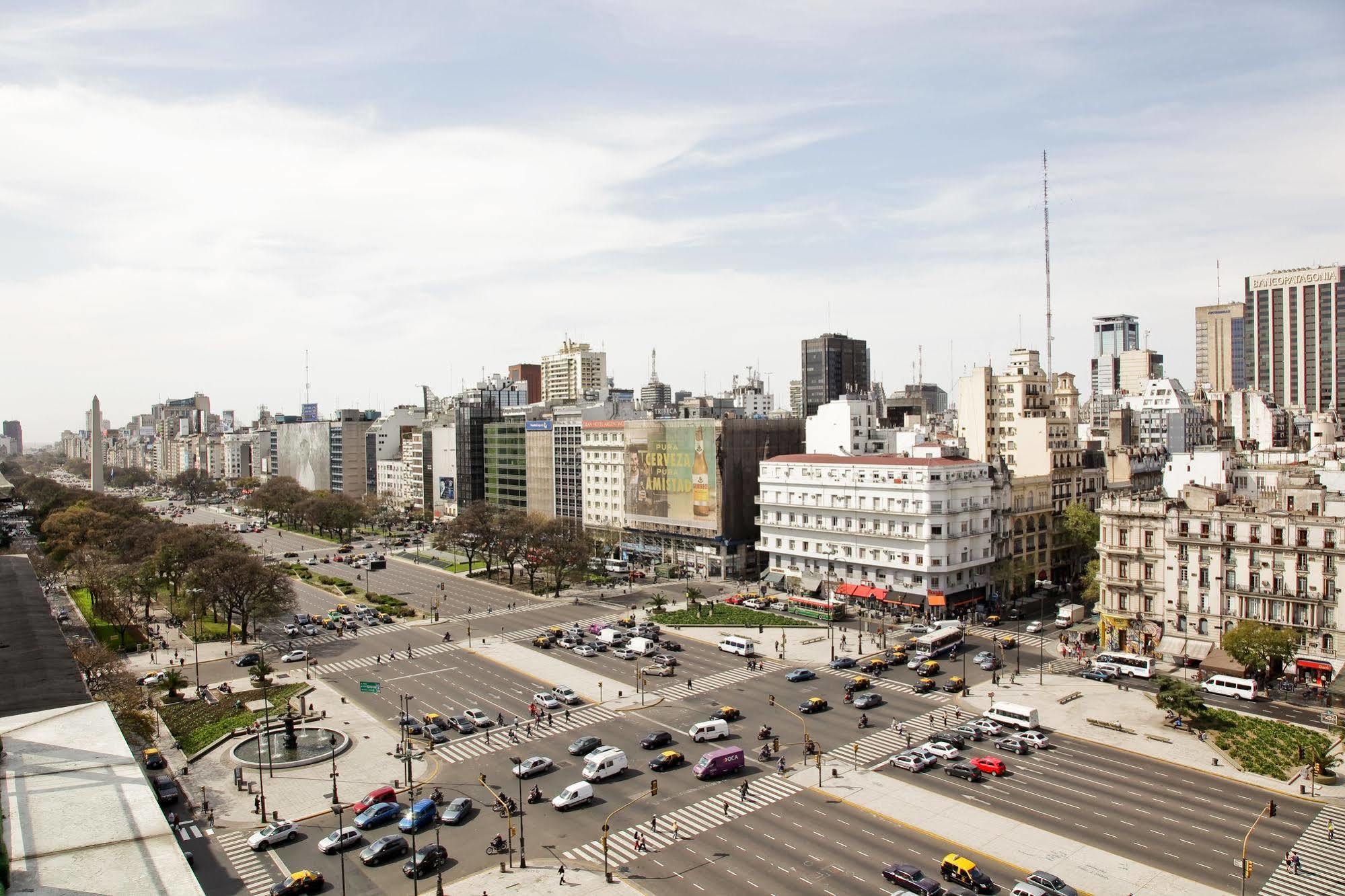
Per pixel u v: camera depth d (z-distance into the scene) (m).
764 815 90.00
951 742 106.81
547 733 115.25
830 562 195.75
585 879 77.69
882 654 150.50
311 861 82.25
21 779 31.36
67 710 38.62
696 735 110.75
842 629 169.12
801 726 116.50
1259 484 191.38
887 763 103.38
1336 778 96.75
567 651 158.50
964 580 180.75
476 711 123.38
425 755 108.44
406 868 79.06
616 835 86.00
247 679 144.00
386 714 124.62
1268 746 105.50
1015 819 88.25
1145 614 146.50
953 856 77.31
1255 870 77.44
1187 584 141.38
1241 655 126.06
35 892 23.64
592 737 112.50
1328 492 135.12
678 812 91.06
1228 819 87.56
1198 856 80.12
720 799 94.00
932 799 93.25
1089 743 108.69
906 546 179.25
